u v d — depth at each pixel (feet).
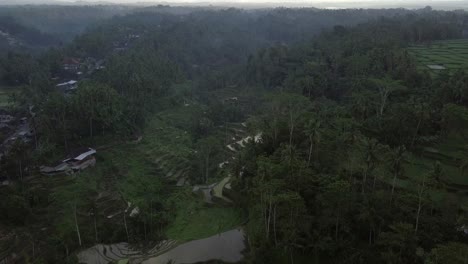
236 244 212.43
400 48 522.47
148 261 199.62
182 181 310.86
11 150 284.00
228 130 414.00
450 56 500.33
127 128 377.09
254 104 484.74
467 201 205.46
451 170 241.14
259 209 208.23
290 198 178.19
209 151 322.55
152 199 266.16
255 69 580.71
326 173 220.02
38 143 334.85
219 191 270.67
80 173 300.40
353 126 266.36
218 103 460.55
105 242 217.77
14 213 230.07
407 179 226.38
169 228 233.76
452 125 272.10
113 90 396.57
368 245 180.65
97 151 340.39
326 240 184.44
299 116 289.12
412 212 187.52
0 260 197.77
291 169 205.67
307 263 186.09
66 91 522.47
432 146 271.90
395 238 163.22
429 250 165.48
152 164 332.60
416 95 336.29
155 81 500.33
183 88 537.65
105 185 294.05
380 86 336.90
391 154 205.46
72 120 348.79
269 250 188.65
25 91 437.17
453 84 319.06
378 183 219.61
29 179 284.20
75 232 218.59
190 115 453.58
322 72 458.91
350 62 451.12
